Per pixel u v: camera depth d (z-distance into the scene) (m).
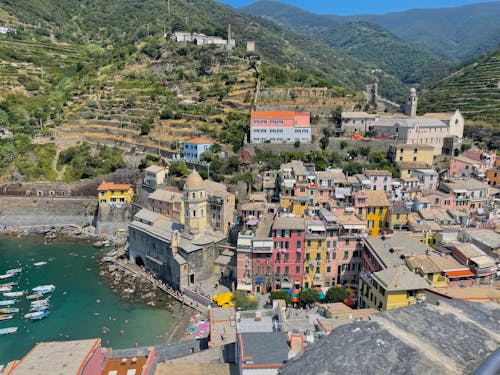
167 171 182.38
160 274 133.88
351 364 21.12
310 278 114.50
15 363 53.78
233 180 166.62
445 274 87.38
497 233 105.31
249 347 55.22
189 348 86.31
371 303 89.00
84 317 113.19
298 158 178.50
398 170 167.25
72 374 50.25
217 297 112.06
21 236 177.62
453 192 136.00
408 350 20.98
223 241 137.50
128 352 75.75
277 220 116.81
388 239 105.69
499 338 22.14
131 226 145.38
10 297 122.81
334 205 128.25
